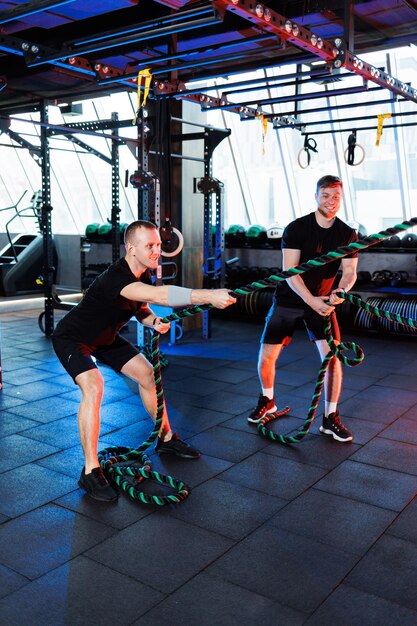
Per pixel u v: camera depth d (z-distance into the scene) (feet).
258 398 12.87
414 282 23.59
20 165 41.86
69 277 35.47
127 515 8.07
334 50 11.52
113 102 33.06
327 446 10.64
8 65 16.71
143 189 16.83
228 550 7.19
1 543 7.31
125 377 15.48
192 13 9.58
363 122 27.78
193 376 15.67
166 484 9.07
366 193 29.17
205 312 20.86
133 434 11.30
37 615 5.94
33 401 13.37
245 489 8.89
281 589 6.40
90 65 13.01
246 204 33.40
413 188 27.94
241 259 27.86
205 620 5.87
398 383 15.05
